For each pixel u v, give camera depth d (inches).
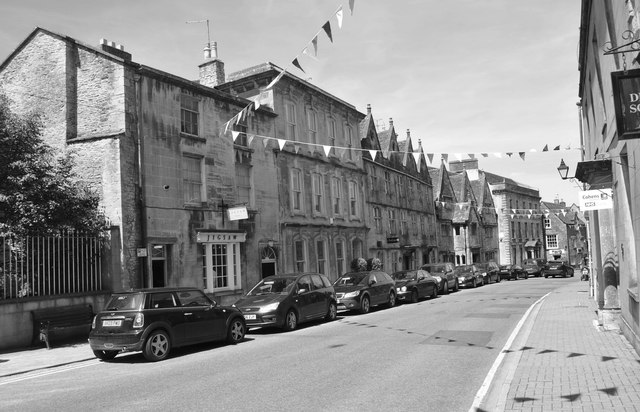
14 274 542.0
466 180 2220.7
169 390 322.3
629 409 235.8
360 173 1306.6
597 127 508.4
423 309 798.5
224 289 812.0
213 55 1043.3
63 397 318.0
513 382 297.7
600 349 383.2
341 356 417.4
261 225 913.5
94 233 622.5
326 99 1168.8
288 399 289.4
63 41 714.8
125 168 669.9
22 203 556.7
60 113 707.4
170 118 742.5
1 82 753.0
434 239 1828.2
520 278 1962.4
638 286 320.8
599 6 390.3
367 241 1315.2
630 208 364.5
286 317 605.9
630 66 300.0
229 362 412.5
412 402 277.3
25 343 530.9
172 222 726.5
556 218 2906.0
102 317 445.4
